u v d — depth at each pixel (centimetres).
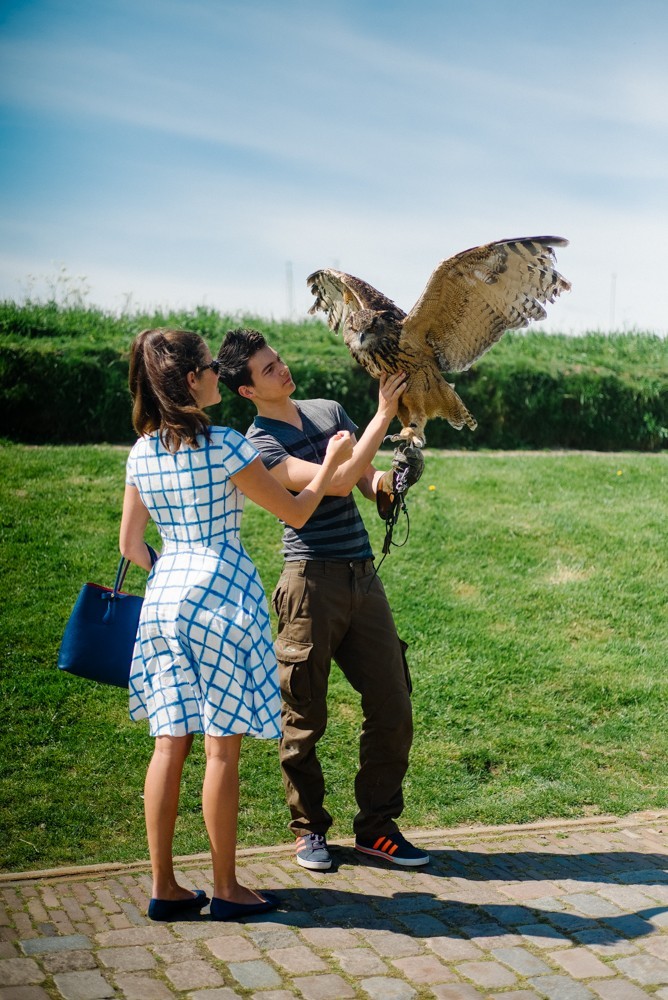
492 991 311
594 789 520
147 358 353
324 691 416
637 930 353
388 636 421
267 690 345
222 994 304
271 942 340
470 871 414
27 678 587
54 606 680
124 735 539
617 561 838
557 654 676
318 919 360
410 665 647
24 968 317
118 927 350
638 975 322
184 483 349
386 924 357
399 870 413
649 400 1340
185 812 471
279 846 441
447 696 611
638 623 733
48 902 372
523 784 525
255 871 410
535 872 413
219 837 354
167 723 342
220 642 339
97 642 366
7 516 827
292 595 411
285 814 477
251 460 351
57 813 462
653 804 506
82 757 516
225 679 340
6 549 764
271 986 310
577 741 575
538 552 848
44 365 1127
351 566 412
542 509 948
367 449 401
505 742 566
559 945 342
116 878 398
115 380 1148
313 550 409
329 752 542
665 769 550
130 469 366
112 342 1206
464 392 1288
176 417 346
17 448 1044
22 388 1123
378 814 423
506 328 416
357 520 421
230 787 350
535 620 728
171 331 359
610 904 376
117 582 374
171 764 348
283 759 416
